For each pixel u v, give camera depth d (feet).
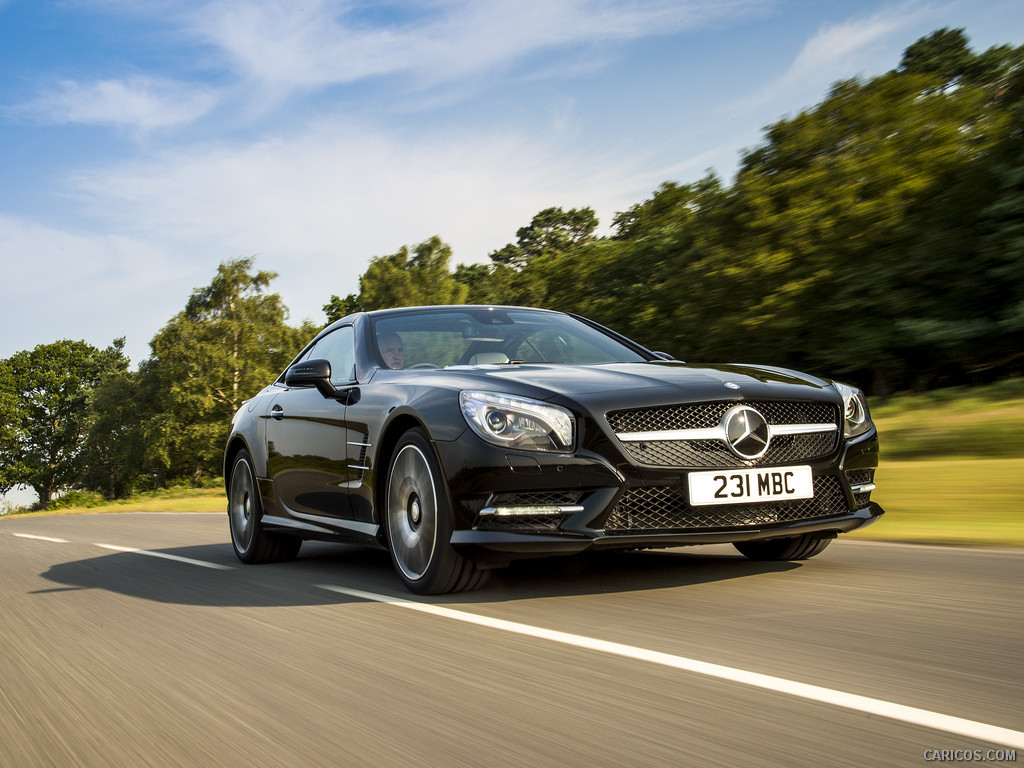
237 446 18.67
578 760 6.05
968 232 55.88
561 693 7.55
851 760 5.79
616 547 11.15
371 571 15.46
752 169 66.33
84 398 279.49
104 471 238.68
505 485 11.01
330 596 12.94
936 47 168.25
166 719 7.57
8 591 15.90
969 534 16.56
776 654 8.50
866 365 58.03
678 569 13.74
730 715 6.77
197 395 174.81
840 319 59.77
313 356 17.42
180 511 48.93
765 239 61.98
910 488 21.81
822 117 64.18
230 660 9.43
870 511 12.77
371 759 6.30
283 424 16.48
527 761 6.09
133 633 11.23
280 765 6.30
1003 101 58.08
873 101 62.23
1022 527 16.96
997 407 33.60
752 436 11.56
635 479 11.06
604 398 11.29
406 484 12.44
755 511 11.61
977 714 6.61
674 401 11.36
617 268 86.89
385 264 166.30
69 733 7.43
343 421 14.26
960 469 23.22
